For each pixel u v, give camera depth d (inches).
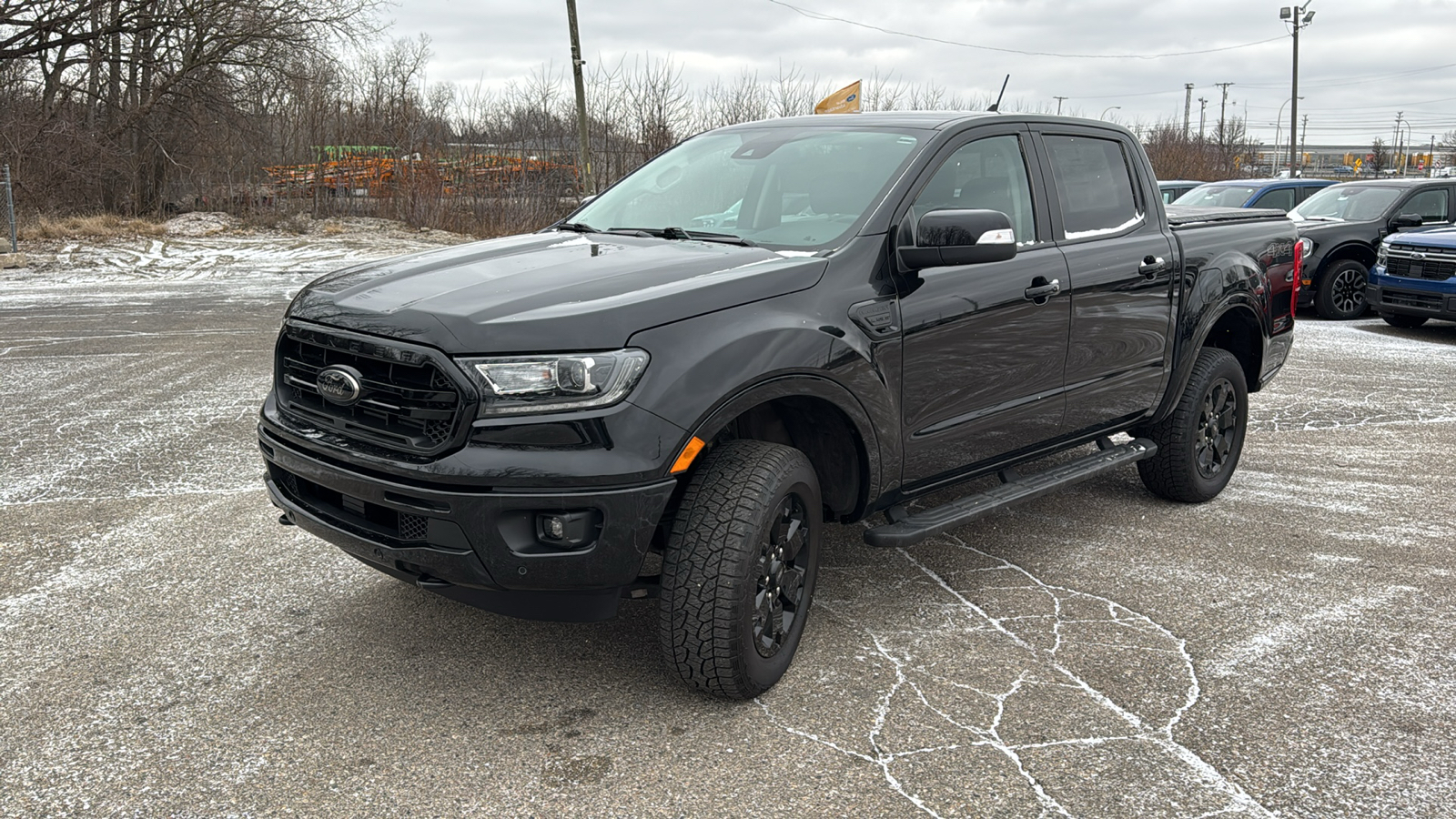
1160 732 115.7
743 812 100.2
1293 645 138.5
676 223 153.2
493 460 105.2
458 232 924.6
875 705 121.1
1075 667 131.4
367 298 118.9
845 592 155.9
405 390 109.8
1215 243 196.5
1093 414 171.0
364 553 116.3
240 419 258.7
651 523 108.8
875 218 135.7
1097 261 165.2
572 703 120.9
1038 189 161.8
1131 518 192.9
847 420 128.7
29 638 136.2
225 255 725.9
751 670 118.3
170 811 99.3
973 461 151.6
